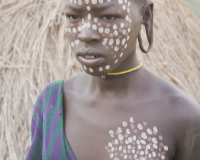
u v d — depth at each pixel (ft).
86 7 7.50
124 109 8.34
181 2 25.93
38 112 9.45
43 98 9.32
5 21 20.53
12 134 17.75
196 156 8.34
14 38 20.02
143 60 20.15
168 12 23.88
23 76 18.86
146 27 8.34
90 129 8.46
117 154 8.14
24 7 20.94
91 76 8.76
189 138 8.21
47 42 19.66
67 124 8.79
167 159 8.18
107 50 7.64
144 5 8.13
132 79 8.43
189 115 8.14
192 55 23.88
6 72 19.15
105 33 7.58
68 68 18.79
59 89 9.16
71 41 7.82
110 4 7.50
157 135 8.12
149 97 8.36
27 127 17.85
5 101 18.43
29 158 9.61
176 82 21.02
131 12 7.77
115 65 7.87
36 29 20.06
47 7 20.86
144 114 8.24
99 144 8.30
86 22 7.57
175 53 22.16
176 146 8.31
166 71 20.90
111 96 8.47
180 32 23.76
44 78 18.62
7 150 17.52
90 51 7.57
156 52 21.36
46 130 8.97
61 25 20.04
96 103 8.56
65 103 9.04
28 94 18.47
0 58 19.47
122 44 7.76
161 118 8.18
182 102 8.22
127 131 8.21
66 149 8.58
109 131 8.28
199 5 44.42
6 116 18.11
